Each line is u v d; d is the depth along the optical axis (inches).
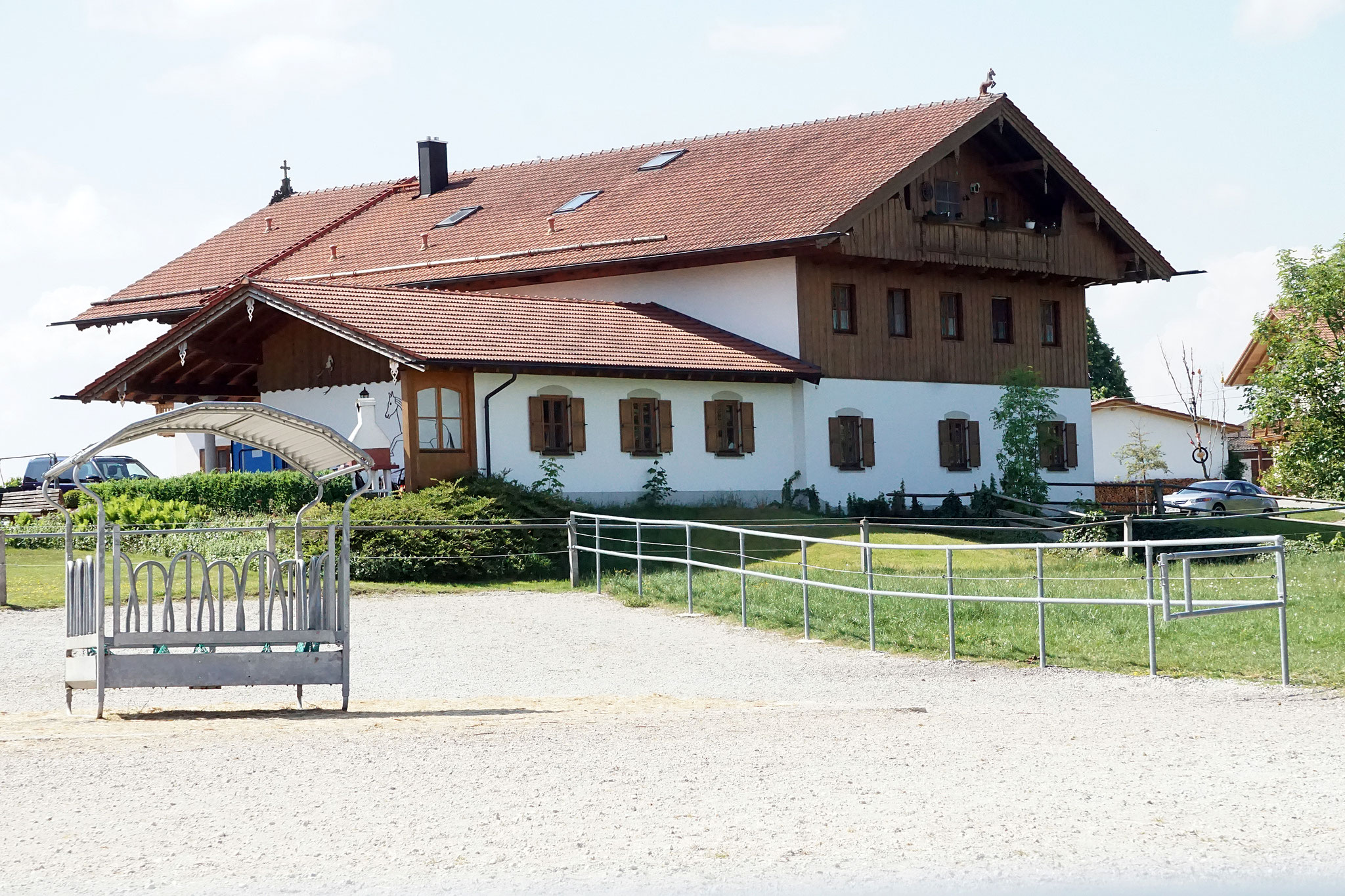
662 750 386.6
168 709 504.7
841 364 1384.1
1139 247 1619.1
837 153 1475.1
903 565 1035.9
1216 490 1859.0
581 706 500.7
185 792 330.0
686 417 1254.9
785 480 1338.6
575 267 1423.5
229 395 1325.0
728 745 394.6
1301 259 1240.8
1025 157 1521.9
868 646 684.7
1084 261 1603.1
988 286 1549.0
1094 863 263.3
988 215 1530.5
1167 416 2635.3
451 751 385.4
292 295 1107.3
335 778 346.6
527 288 1523.1
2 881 256.5
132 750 387.9
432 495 1004.6
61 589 859.4
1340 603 750.5
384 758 374.0
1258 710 474.3
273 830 293.0
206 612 757.9
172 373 1279.5
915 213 1411.2
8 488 1531.7
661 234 1417.3
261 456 1341.0
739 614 794.2
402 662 645.9
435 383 1083.3
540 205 1630.2
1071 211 1590.8
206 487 1069.8
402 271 1571.1
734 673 613.6
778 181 1453.0
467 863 266.4
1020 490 1423.5
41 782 341.4
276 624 581.0
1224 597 786.2
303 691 563.5
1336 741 400.2
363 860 268.8
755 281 1369.3
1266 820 296.2
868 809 307.6
